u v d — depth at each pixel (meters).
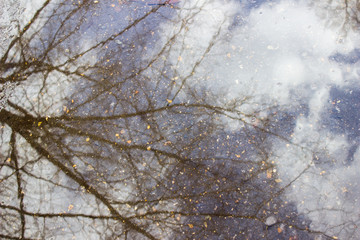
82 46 4.31
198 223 3.64
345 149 3.69
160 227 3.67
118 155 3.89
